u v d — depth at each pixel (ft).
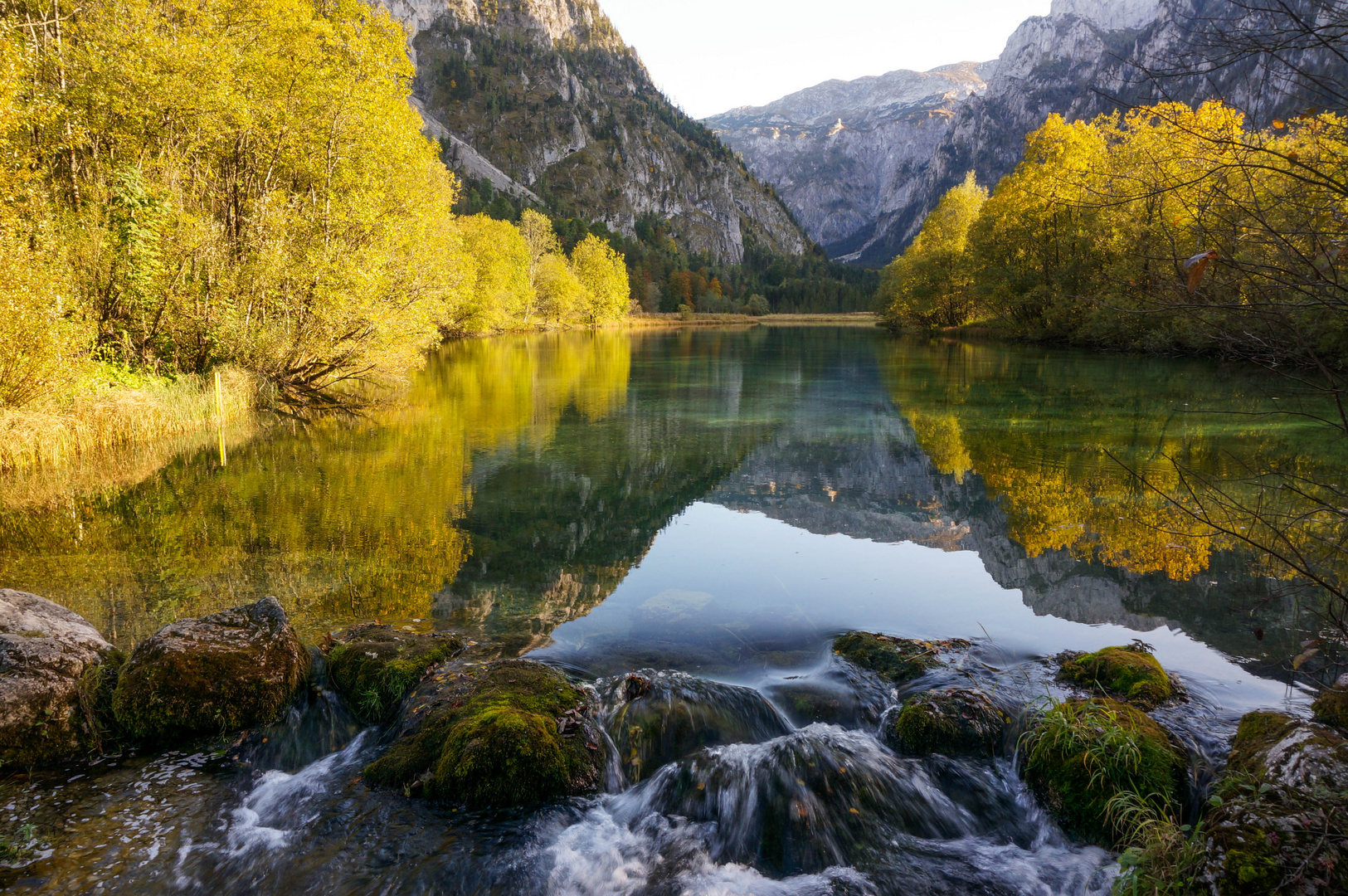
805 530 28.58
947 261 179.73
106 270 42.01
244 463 38.22
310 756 14.42
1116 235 83.87
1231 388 61.67
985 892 11.00
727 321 346.33
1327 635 17.62
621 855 11.82
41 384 37.24
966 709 14.37
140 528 27.20
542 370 93.71
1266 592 20.56
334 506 30.83
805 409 59.57
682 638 18.80
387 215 59.98
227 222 55.36
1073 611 19.80
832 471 38.29
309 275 50.90
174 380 47.55
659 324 312.71
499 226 178.81
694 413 57.82
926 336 175.73
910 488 34.58
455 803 12.82
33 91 40.60
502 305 157.17
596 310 257.34
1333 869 8.82
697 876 11.44
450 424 52.08
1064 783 12.33
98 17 45.14
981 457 39.75
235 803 12.85
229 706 14.56
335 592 21.79
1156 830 10.77
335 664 16.52
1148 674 15.03
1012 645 17.88
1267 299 8.09
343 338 52.95
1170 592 20.81
